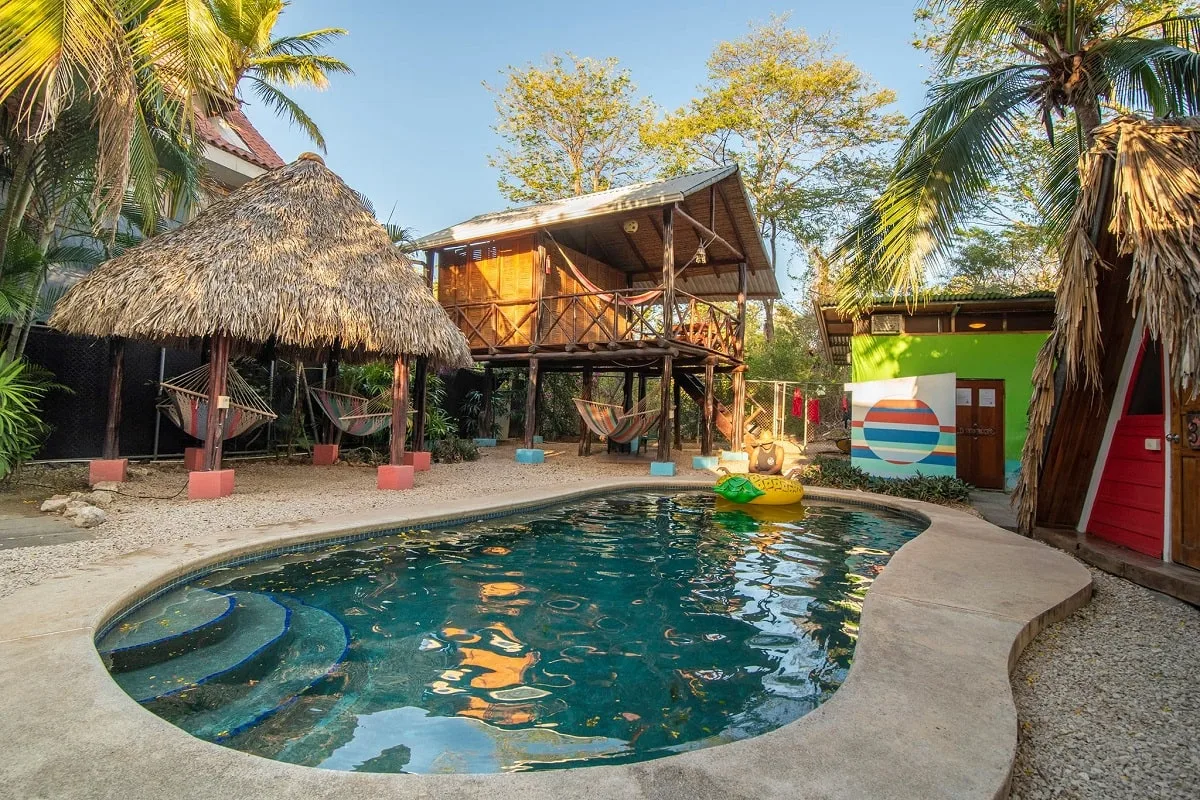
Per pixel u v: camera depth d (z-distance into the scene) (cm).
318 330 695
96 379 884
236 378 851
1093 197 467
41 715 204
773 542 582
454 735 232
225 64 727
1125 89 761
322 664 293
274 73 1164
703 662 307
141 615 341
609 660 308
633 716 250
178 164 862
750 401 1889
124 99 590
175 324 625
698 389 1484
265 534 485
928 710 224
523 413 1728
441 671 291
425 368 983
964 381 1023
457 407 1564
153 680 264
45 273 773
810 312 2577
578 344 1126
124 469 718
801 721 215
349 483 812
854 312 1027
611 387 1969
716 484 829
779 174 2241
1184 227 371
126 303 650
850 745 198
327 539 504
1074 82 751
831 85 1988
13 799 159
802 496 806
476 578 444
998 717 220
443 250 1364
